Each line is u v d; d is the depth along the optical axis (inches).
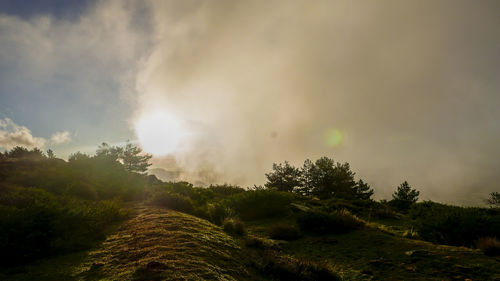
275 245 392.8
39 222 280.8
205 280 208.7
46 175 673.0
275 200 725.9
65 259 251.1
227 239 370.3
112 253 267.9
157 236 324.8
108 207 430.3
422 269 291.1
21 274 212.8
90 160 1042.7
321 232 497.7
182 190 901.8
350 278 281.0
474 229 402.9
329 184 1747.0
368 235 460.8
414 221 569.0
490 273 271.0
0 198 389.1
